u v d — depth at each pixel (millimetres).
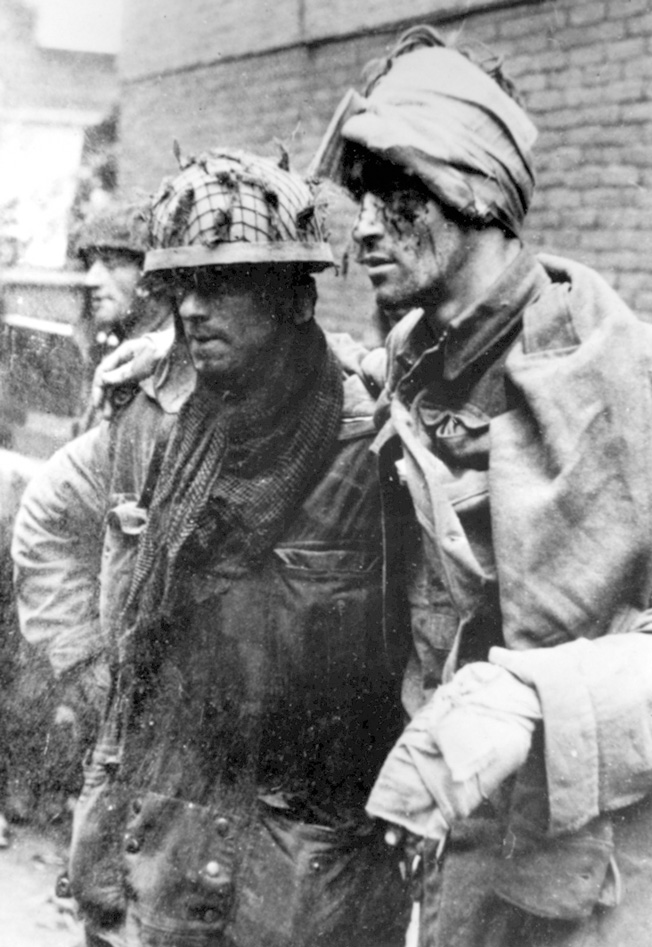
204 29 2400
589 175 2012
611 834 1682
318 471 1958
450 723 1540
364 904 2023
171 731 2104
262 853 2041
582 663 1579
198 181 1800
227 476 1979
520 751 1521
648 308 1973
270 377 1915
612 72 1960
